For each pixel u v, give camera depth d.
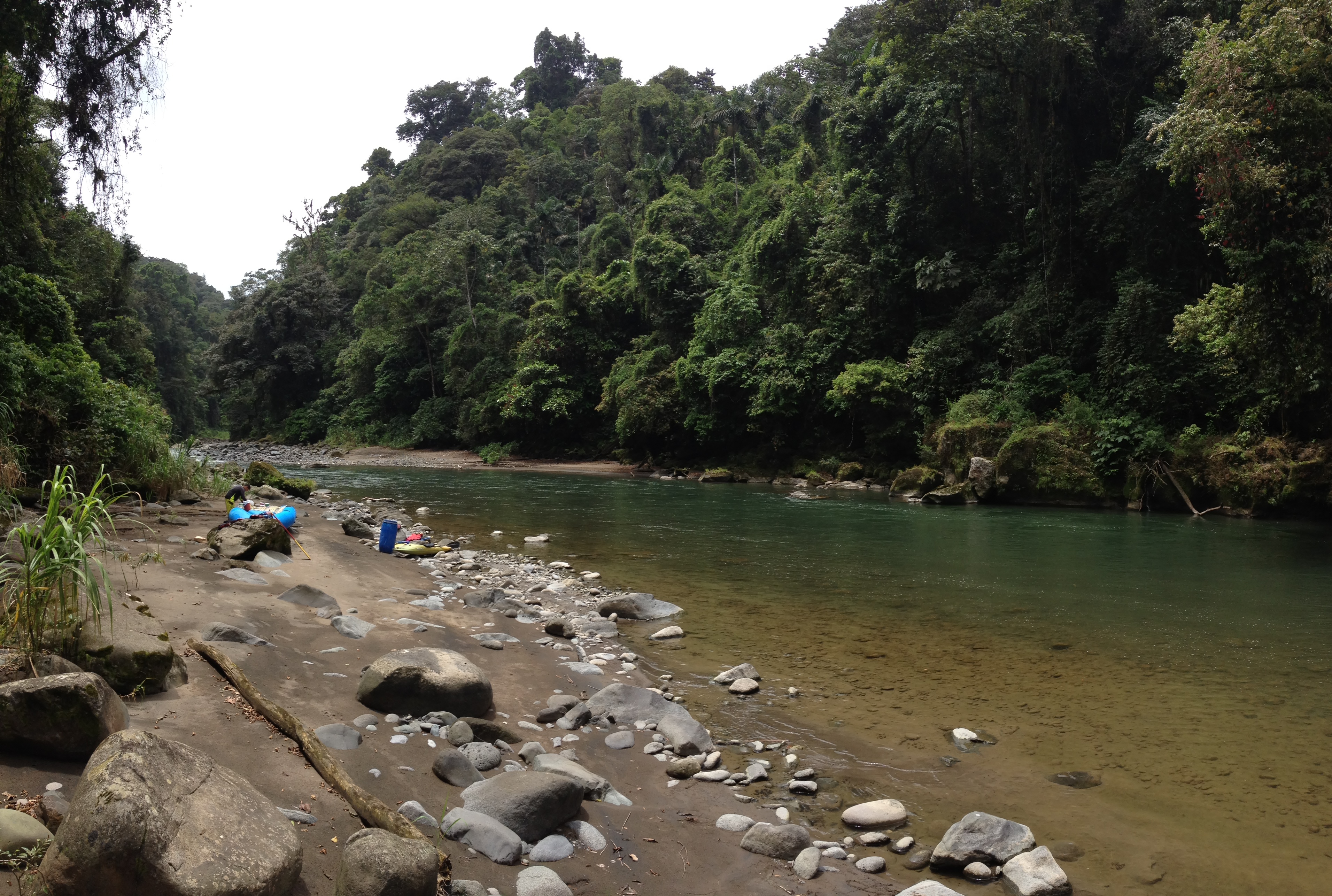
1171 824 4.69
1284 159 14.71
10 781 3.38
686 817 4.63
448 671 5.54
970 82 28.16
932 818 4.79
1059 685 7.17
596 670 7.22
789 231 35.34
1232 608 10.02
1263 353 16.16
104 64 13.32
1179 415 22.48
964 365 28.22
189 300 96.19
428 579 10.42
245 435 67.88
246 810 3.19
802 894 3.90
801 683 7.23
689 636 8.79
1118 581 11.73
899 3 27.31
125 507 11.64
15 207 15.20
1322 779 5.28
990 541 15.70
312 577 8.88
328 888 3.19
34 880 2.70
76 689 3.66
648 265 40.78
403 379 55.25
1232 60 14.63
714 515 20.08
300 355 61.31
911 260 30.72
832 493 27.70
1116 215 24.92
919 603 10.30
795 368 32.03
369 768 4.38
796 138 55.75
